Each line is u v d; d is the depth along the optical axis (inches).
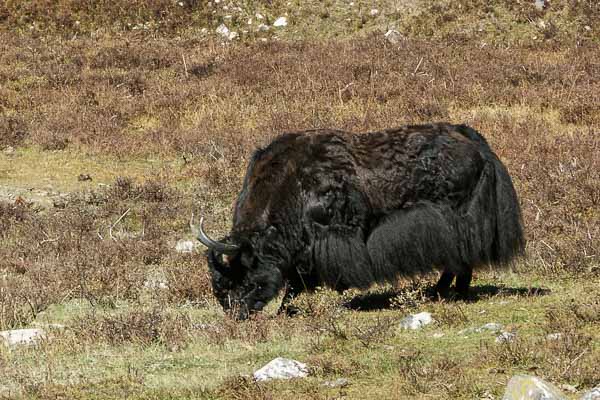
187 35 4197.8
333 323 1279.5
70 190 2509.8
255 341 1266.0
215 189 2395.4
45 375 1149.7
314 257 1435.8
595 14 4023.1
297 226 1430.9
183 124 3014.3
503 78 3230.8
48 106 3179.1
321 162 1430.9
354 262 1428.4
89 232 2132.1
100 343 1307.8
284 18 4224.9
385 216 1435.8
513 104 3006.9
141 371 1162.6
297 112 2987.2
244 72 3440.0
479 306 1387.8
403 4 4254.4
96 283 1683.1
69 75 3506.4
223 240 1428.4
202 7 4414.4
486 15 4097.0
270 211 1429.6
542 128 2714.1
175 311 1508.4
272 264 1435.8
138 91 3348.9
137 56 3769.7
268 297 1439.5
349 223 1427.2
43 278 1727.4
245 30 4202.8
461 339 1186.0
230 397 1026.7
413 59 3521.2
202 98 3174.2
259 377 1079.0
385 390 1004.6
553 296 1417.3
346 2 4315.9
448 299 1470.2
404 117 2866.6
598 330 1167.0
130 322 1358.3
